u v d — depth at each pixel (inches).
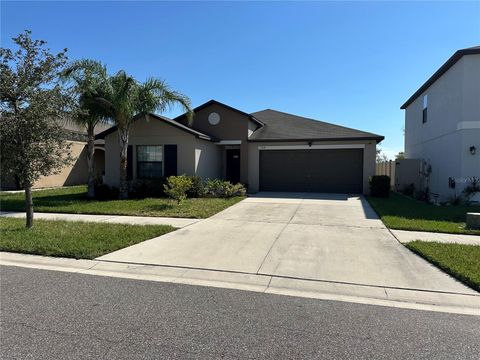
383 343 132.5
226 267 224.2
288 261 235.3
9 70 285.7
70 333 138.6
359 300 175.0
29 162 300.2
